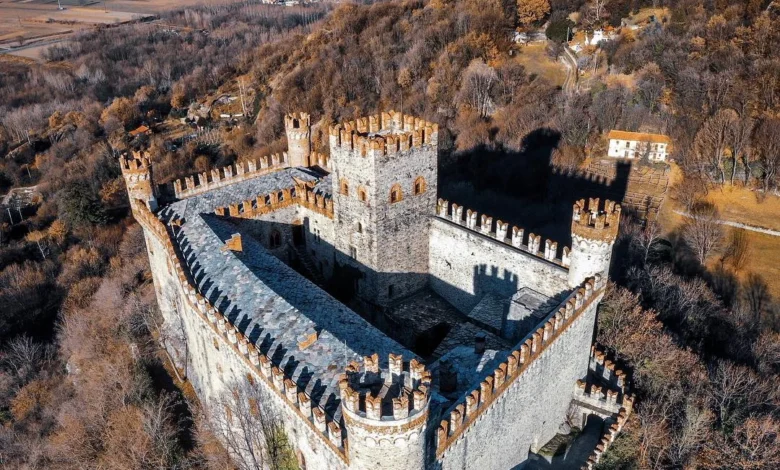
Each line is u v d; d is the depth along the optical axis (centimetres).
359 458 3331
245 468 4997
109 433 5956
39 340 10019
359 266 6394
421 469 3422
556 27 14900
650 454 5006
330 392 3938
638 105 11819
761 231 9125
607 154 11338
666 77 12038
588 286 4978
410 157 5884
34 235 12556
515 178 11138
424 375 3244
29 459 6456
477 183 11475
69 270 11188
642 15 14512
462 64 14400
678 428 5147
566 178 10825
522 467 5012
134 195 6625
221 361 4969
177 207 6675
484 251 5928
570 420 5519
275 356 4338
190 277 5512
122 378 6397
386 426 3127
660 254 8688
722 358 6388
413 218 6216
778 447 4834
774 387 5788
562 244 9600
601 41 14062
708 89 10900
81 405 6638
